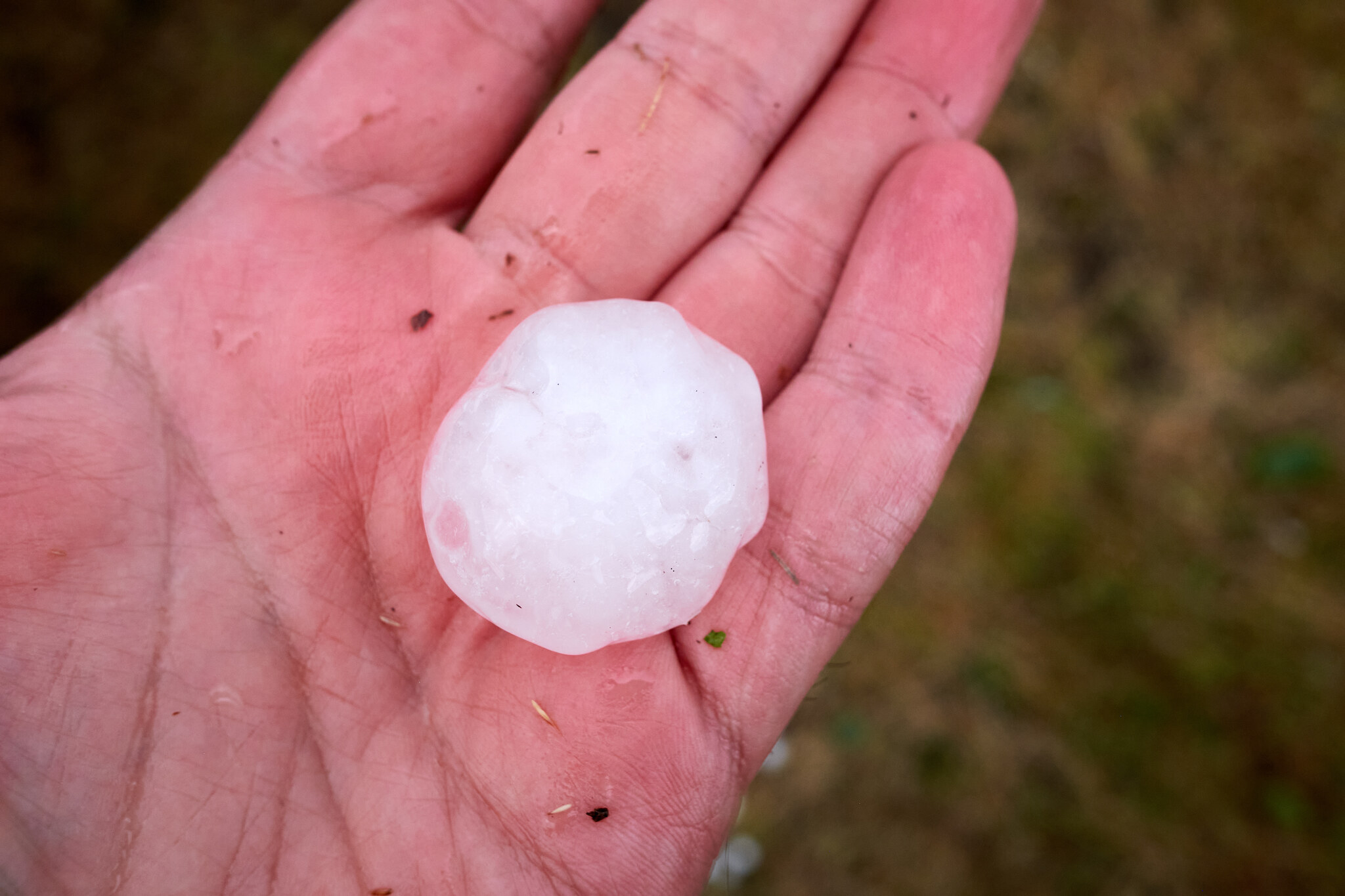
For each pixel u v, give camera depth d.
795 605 0.12
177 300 0.13
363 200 0.13
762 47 0.14
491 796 0.11
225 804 0.11
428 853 0.11
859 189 0.14
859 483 0.12
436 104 0.14
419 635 0.12
